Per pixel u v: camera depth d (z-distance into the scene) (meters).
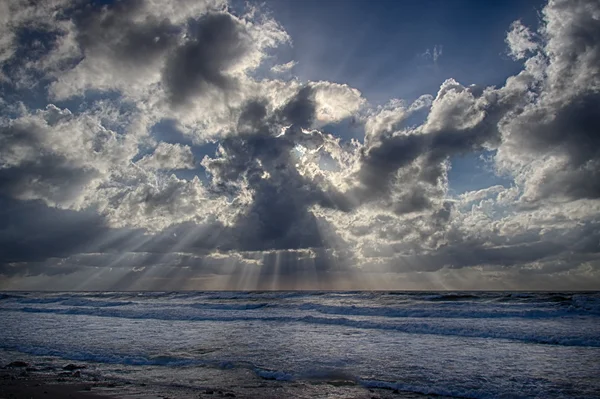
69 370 12.31
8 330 22.00
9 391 9.82
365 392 9.67
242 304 38.25
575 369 11.77
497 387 9.98
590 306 27.09
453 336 18.08
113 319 27.52
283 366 12.57
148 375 11.55
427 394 9.53
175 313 30.06
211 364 12.96
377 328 20.98
